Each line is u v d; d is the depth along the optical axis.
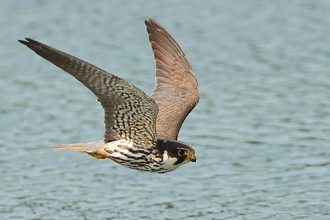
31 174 15.62
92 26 24.92
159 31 11.86
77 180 15.37
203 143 17.00
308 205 13.77
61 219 13.54
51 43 23.62
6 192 14.75
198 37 23.95
